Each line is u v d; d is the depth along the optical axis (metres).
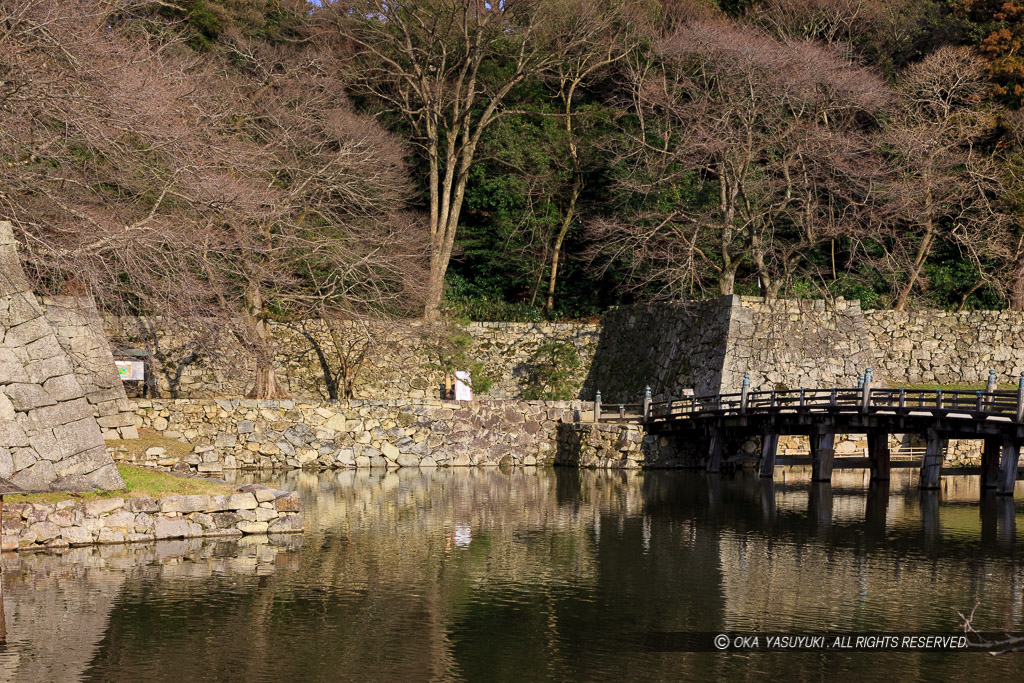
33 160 24.81
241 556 19.58
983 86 43.75
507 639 14.76
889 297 42.81
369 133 41.41
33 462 19.41
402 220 40.66
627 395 41.12
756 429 33.94
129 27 32.06
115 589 16.91
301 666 13.51
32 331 19.52
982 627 15.47
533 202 48.62
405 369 41.94
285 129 36.88
